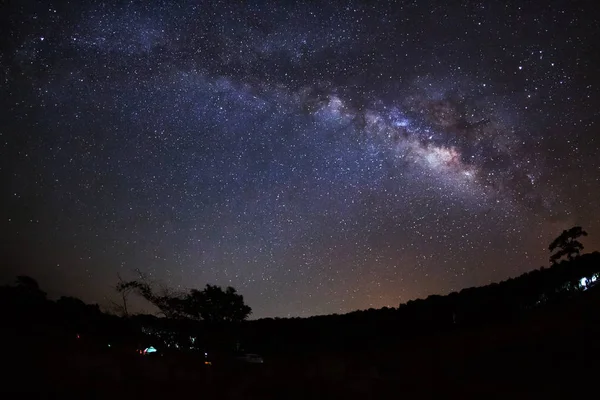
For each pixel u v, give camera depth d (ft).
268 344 105.09
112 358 56.54
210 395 46.32
